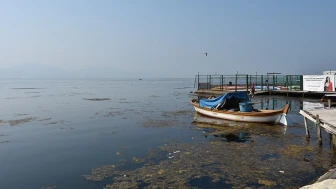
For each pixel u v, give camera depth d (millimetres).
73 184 9758
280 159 11695
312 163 11102
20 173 11023
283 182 9328
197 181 9562
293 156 12070
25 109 33250
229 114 21469
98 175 10469
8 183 10031
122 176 10258
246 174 10086
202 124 21062
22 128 20828
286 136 16141
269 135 16547
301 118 22891
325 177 8422
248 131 17828
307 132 15578
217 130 18484
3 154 13750
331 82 36281
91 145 15258
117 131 19188
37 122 23609
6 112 30453
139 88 97062
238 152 12914
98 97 52844
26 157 13195
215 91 49281
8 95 59531
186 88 94938
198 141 15453
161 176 10102
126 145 15031
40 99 48344
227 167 10859
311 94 38500
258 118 20016
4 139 17125
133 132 18656
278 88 45312
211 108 23281
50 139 17000
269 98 40438
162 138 16516
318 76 37812
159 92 69938
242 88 50031
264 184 9195
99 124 22266
